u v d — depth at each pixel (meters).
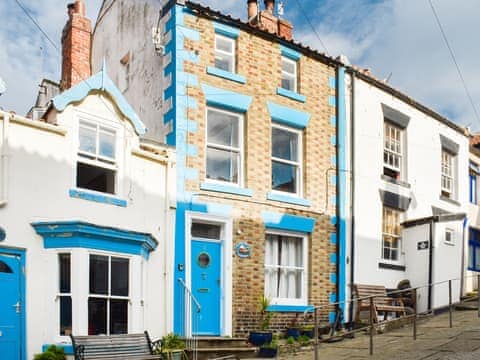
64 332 10.16
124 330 10.91
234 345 12.25
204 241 12.88
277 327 13.61
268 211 13.83
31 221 10.16
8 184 9.93
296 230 14.43
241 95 13.74
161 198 12.24
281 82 14.77
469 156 21.89
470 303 17.20
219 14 13.59
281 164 14.66
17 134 10.20
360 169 16.17
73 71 17.05
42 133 10.52
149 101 13.88
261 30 14.30
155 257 11.91
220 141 13.62
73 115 11.01
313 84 15.35
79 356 9.16
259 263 13.48
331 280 14.91
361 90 16.59
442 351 10.50
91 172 11.33
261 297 13.26
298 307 14.05
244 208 13.41
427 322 14.84
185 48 13.09
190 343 11.70
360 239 15.80
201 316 12.50
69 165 10.80
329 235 15.05
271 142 14.40
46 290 10.15
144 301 11.40
